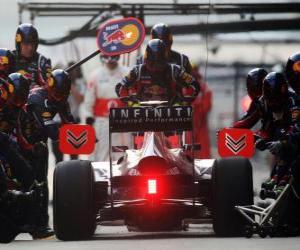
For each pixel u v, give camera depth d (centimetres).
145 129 3566
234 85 10650
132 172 3616
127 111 3559
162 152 3612
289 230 3603
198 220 3788
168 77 4053
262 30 5856
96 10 5528
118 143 5709
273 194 3672
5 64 4150
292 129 3622
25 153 4016
